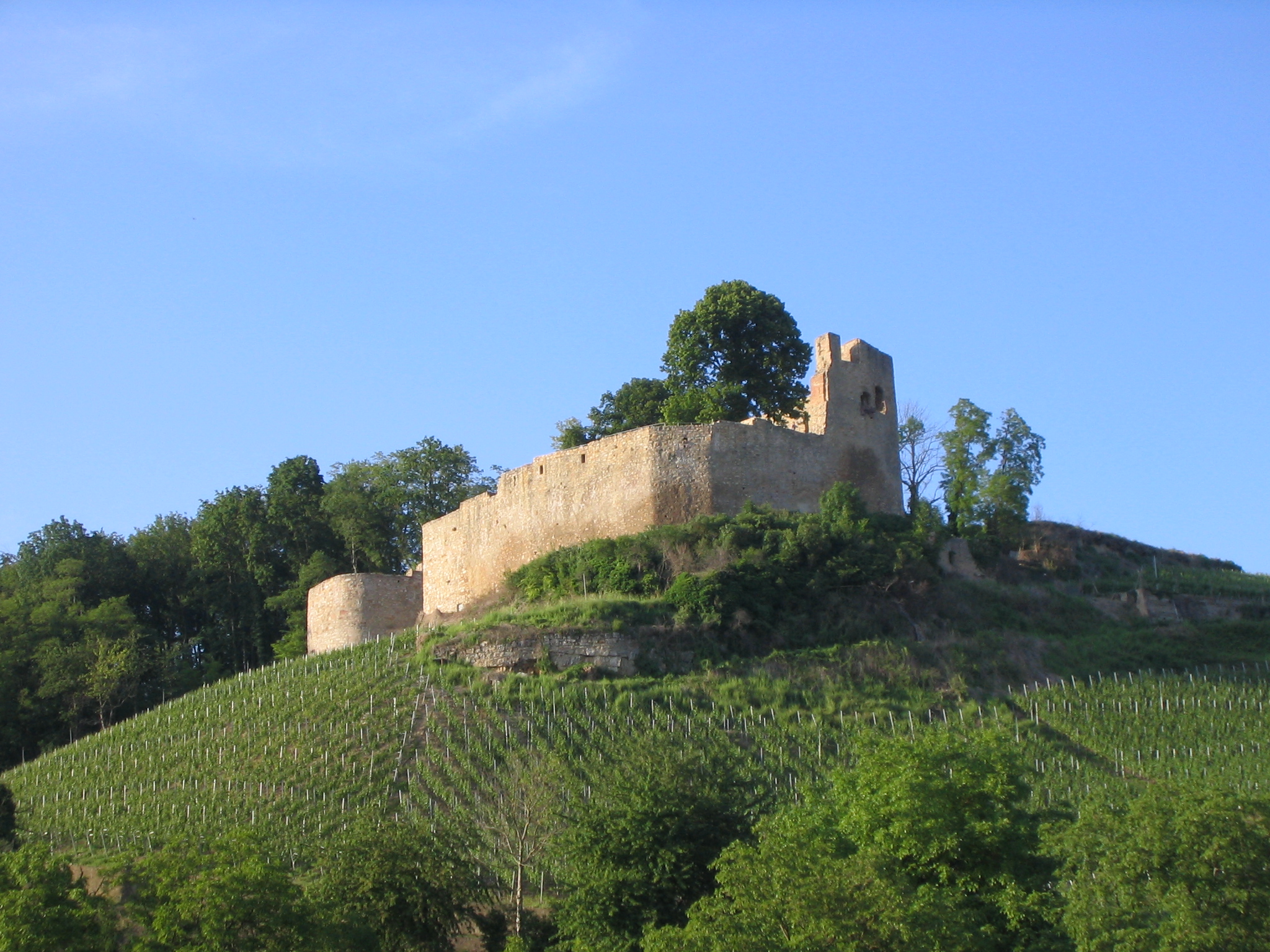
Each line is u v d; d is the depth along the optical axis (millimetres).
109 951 33438
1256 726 56875
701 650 59062
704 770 41656
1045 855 34188
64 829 52219
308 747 55062
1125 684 60969
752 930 30438
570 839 40188
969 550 73562
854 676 58625
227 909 33188
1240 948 29219
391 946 38188
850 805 37031
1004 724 56219
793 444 69375
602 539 66500
